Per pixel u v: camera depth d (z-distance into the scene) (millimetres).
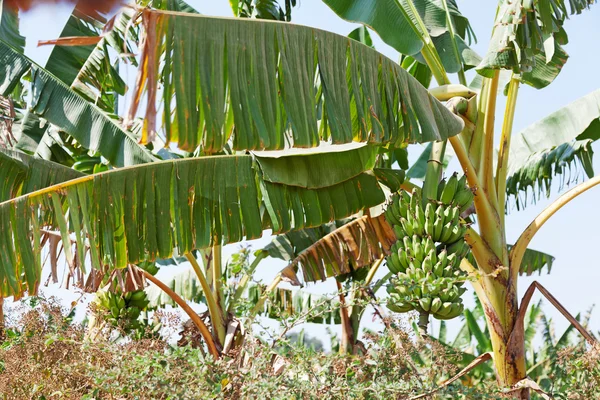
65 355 3355
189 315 5438
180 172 3846
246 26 2949
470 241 4527
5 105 4039
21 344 3537
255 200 4086
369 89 3523
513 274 4551
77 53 5645
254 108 2852
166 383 2709
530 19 4020
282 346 3322
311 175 4391
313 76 3223
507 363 4266
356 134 3672
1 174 4148
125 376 2789
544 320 11750
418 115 3797
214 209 3930
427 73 6277
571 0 4316
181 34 2658
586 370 3305
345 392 2828
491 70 4516
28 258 3371
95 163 6824
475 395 2889
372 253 5340
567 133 5977
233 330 5438
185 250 3773
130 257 3582
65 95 4910
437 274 3822
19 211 3414
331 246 5477
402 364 3193
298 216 4320
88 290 4602
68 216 3963
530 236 4637
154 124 2088
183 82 2609
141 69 2344
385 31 5184
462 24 6000
